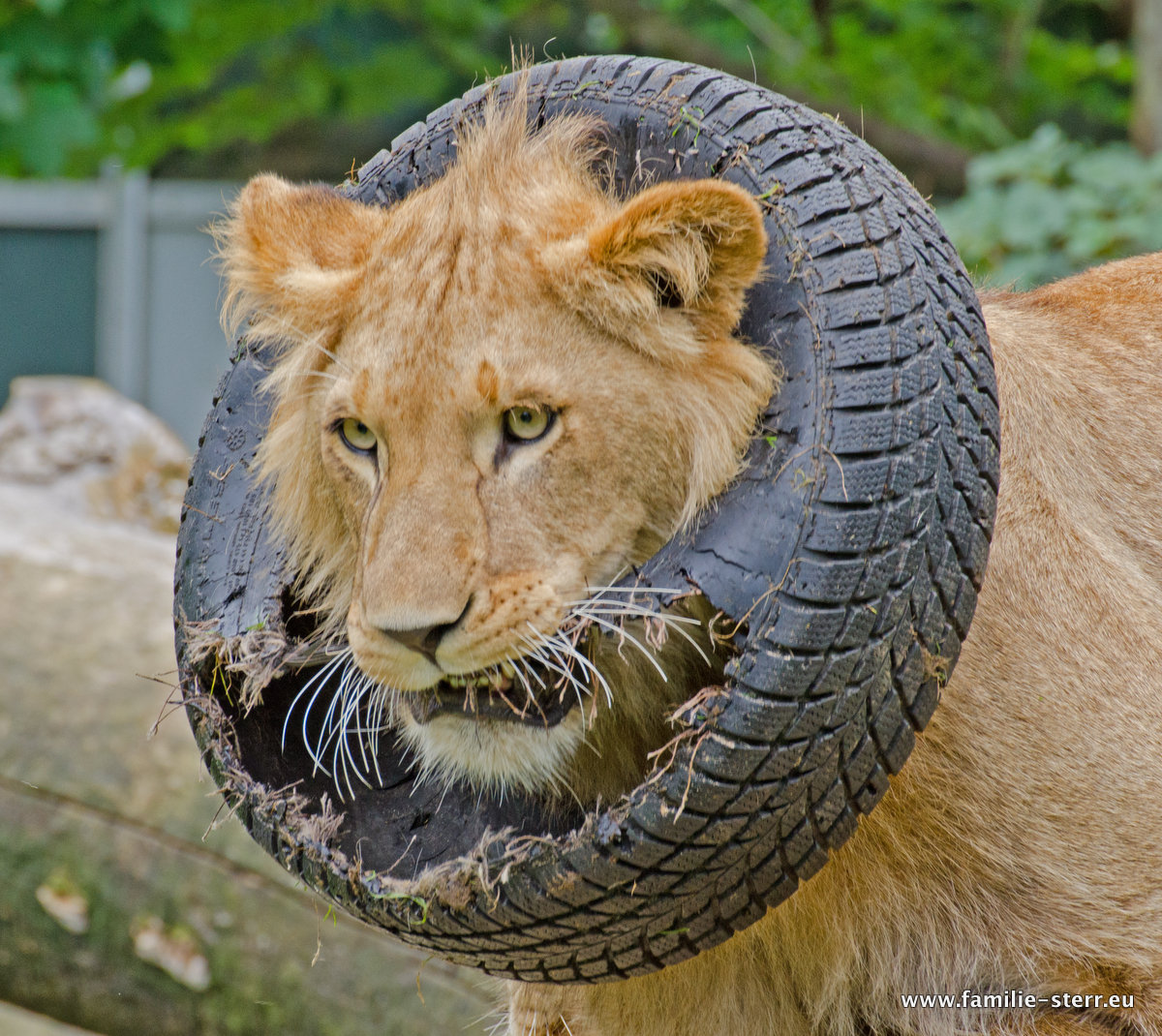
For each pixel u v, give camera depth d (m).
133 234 22.34
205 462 7.23
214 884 11.05
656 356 5.89
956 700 6.16
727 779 5.29
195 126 29.41
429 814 6.52
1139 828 6.21
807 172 5.89
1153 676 6.46
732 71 26.73
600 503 5.90
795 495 5.44
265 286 6.79
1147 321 8.02
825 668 5.30
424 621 5.64
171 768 11.44
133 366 22.52
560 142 6.45
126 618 12.47
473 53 27.97
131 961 11.07
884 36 29.34
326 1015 10.71
